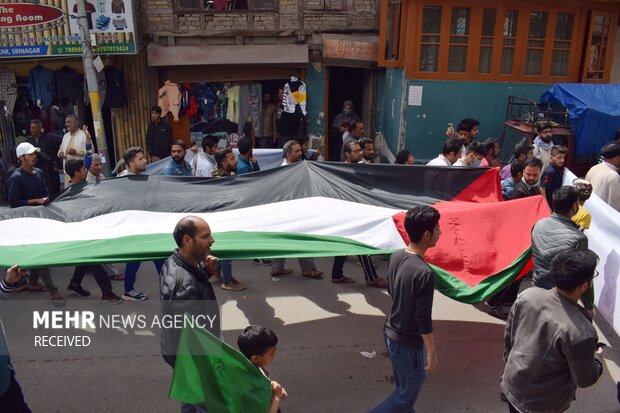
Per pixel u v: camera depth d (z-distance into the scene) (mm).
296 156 6484
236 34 10344
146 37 10180
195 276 3480
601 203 4973
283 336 5332
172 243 3980
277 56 10289
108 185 5129
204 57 10094
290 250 4039
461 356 4980
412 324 3457
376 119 11570
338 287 6473
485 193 5289
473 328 5508
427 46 9531
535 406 3088
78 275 6000
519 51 9797
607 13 10047
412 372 3529
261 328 3289
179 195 4949
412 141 9898
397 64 9820
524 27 9688
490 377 4652
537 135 8680
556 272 2982
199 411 3197
